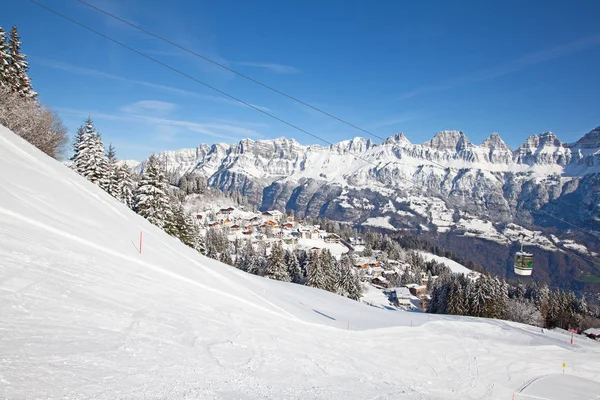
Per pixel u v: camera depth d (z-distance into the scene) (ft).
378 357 55.06
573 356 75.72
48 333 25.08
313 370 39.14
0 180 53.93
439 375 54.60
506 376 59.72
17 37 142.31
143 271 50.29
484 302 192.75
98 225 59.57
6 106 126.72
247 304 58.85
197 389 25.13
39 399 17.51
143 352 28.22
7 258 33.42
